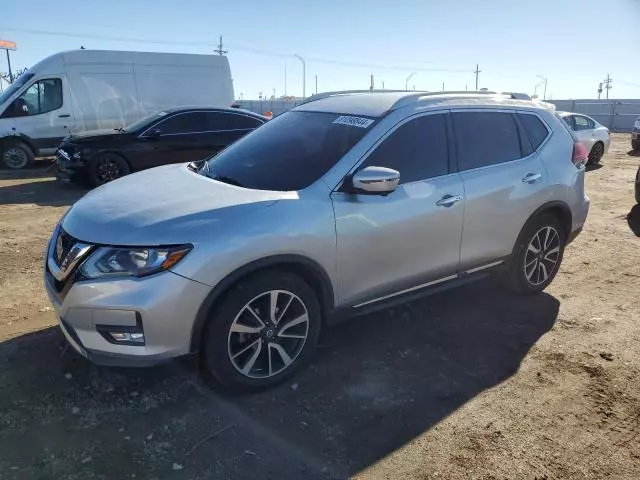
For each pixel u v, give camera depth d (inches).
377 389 134.0
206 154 422.9
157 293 111.7
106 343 115.3
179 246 113.8
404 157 149.0
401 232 144.9
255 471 105.0
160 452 109.2
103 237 116.5
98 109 529.3
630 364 147.3
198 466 105.7
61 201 359.6
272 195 129.9
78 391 128.3
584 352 153.6
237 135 430.6
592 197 392.5
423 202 148.9
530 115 185.9
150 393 128.7
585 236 277.7
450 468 107.4
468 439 116.0
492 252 171.9
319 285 135.6
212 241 116.0
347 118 154.9
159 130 409.1
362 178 130.0
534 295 194.7
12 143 513.3
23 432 113.3
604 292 199.8
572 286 205.5
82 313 114.7
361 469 106.7
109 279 112.7
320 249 130.3
